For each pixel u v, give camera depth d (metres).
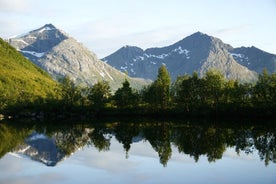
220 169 56.78
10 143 87.94
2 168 58.47
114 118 169.00
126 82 186.88
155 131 112.00
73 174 54.25
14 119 175.12
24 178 51.69
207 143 85.06
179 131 110.19
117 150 77.88
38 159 67.00
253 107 155.00
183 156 68.88
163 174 53.81
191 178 51.06
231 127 119.38
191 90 169.62
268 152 72.25
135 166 60.12
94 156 70.50
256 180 49.41
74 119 172.25
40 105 189.50
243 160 64.06
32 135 105.50
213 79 168.88
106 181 49.88
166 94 176.12
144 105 183.12
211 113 161.38
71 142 90.81
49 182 49.38
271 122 135.88
